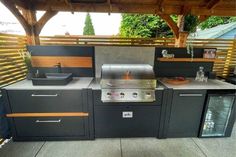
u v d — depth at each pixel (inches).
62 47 88.3
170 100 74.2
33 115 72.9
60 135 77.7
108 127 77.9
